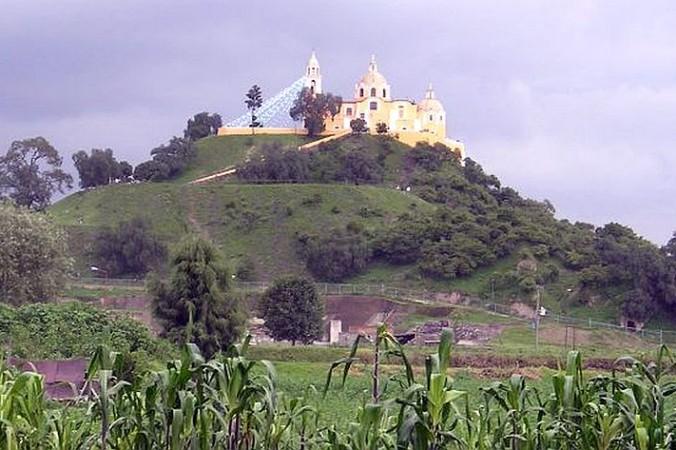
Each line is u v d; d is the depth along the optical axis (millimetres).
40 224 77312
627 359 17203
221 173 158125
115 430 16516
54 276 78250
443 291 114750
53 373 39875
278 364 69062
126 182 155125
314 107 174625
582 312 108562
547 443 16141
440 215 126812
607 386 17359
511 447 16828
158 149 164875
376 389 16078
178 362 16297
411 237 123375
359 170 154375
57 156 146875
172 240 128375
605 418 15906
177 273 65812
